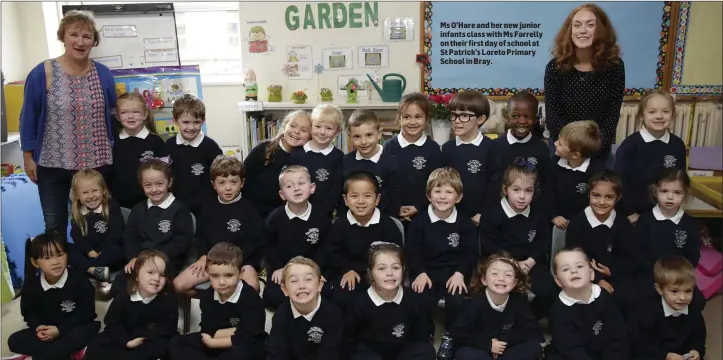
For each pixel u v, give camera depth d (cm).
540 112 350
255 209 246
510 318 200
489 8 353
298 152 257
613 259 226
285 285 187
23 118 240
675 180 219
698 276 260
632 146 245
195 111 254
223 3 383
